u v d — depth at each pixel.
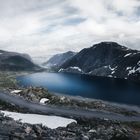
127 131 100.38
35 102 174.12
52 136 65.50
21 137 57.06
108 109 164.38
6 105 153.12
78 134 76.94
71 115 139.00
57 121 100.75
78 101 182.25
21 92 199.88
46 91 199.00
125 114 153.25
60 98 180.62
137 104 191.75
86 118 131.25
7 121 71.56
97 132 87.88
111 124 117.62
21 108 150.75
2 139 53.53
